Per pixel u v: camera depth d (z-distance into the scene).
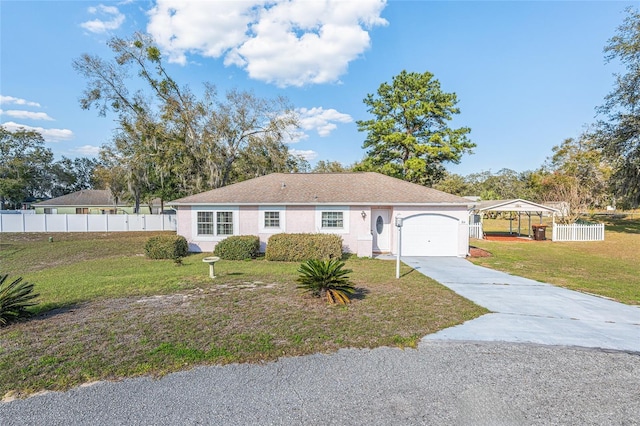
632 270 11.07
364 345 4.62
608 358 4.34
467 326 5.46
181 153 22.67
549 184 35.19
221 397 3.36
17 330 5.09
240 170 24.84
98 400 3.29
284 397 3.37
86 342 4.64
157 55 22.52
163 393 3.43
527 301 7.08
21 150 41.94
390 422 2.97
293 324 5.40
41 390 3.46
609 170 34.81
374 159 28.39
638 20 22.09
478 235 22.59
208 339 4.76
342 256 13.41
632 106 23.33
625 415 3.12
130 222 26.17
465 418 3.04
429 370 3.96
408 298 7.10
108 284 8.32
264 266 11.31
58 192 56.47
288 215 14.53
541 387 3.62
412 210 14.14
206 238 14.75
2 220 24.02
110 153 25.75
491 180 61.44
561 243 19.42
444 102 27.05
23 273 10.71
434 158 27.14
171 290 7.68
